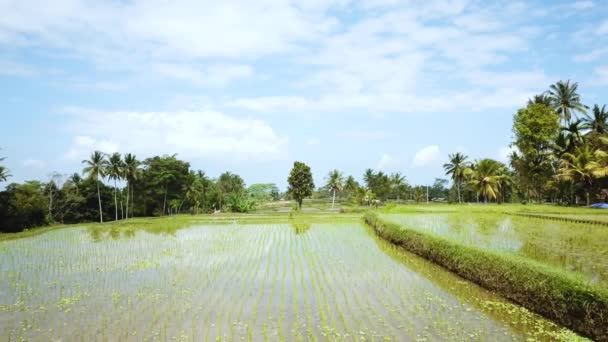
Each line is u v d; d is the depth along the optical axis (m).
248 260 21.06
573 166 46.88
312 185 77.62
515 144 56.09
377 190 102.38
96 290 15.68
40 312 13.06
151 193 84.56
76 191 72.75
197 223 46.56
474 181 72.12
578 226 27.25
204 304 13.45
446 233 24.59
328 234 32.47
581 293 10.18
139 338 10.65
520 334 10.39
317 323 11.43
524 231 25.14
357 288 15.14
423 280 16.31
